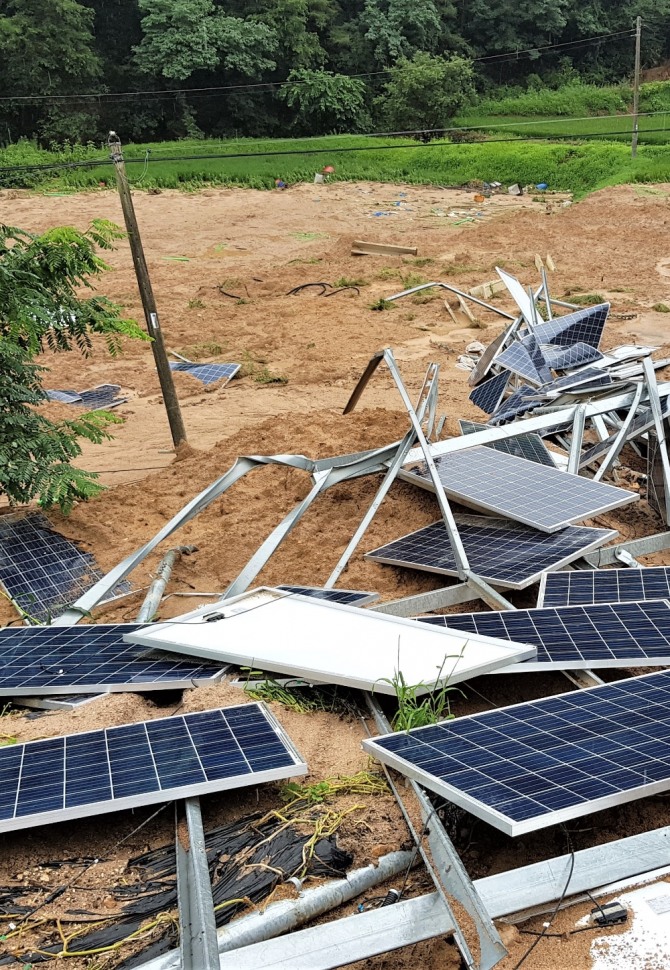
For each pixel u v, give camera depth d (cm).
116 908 459
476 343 1962
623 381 1158
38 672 691
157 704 666
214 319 2286
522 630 699
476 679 714
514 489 978
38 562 973
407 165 5369
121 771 513
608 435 1241
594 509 914
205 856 465
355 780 550
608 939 428
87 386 1803
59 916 455
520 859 514
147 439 1469
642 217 3441
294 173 5078
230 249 3272
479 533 955
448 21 8088
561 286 2531
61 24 6303
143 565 995
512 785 464
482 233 3350
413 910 438
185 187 4722
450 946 450
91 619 885
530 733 527
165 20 6569
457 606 881
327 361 1914
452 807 518
